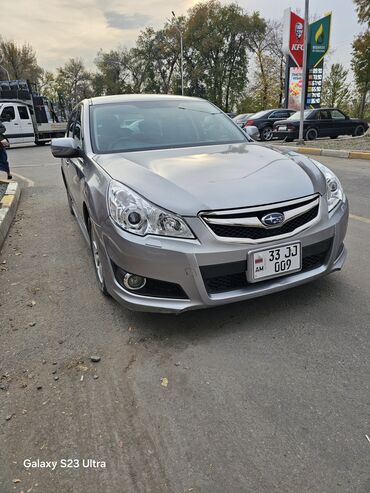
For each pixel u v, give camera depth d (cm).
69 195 551
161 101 429
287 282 274
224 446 190
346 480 170
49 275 396
